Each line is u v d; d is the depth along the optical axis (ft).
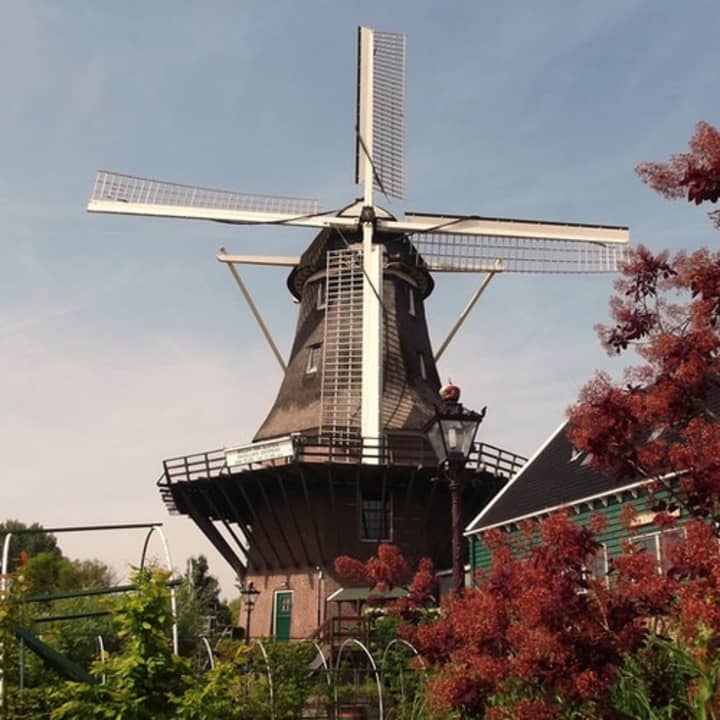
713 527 18.72
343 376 96.12
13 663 28.07
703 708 17.79
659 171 20.11
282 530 91.86
